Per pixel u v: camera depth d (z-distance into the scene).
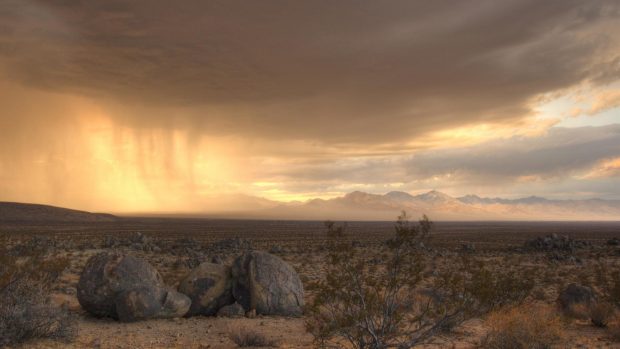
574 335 13.70
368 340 9.99
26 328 10.88
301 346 11.72
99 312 15.07
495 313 11.39
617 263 52.03
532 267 44.88
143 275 15.60
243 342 11.77
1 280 12.26
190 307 15.99
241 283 16.78
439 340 12.31
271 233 122.19
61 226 150.25
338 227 9.71
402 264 9.53
